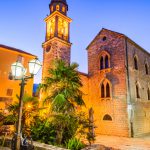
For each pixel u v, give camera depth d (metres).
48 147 7.18
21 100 4.98
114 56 21.72
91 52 25.11
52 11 30.23
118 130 19.09
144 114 21.11
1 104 20.95
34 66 5.18
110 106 20.56
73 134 11.22
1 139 8.36
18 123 4.83
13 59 23.69
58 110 11.61
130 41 22.06
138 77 22.05
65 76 12.53
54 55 25.27
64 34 28.84
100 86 22.36
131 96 19.66
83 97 22.58
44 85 12.78
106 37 23.50
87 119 12.09
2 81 21.95
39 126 11.88
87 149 8.95
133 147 13.02
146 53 25.55
